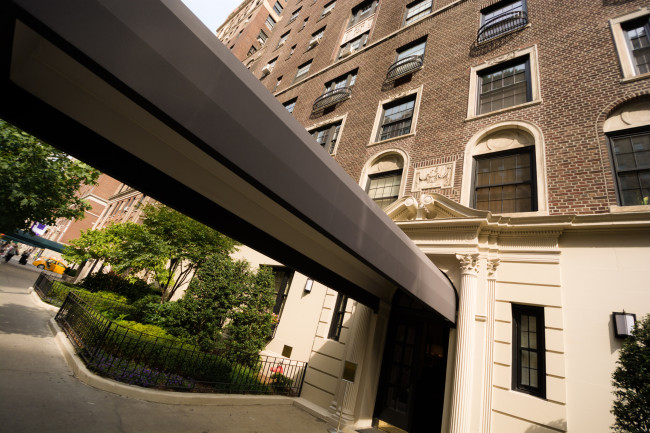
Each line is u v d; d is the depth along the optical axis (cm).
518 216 694
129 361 622
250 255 1330
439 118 999
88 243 1827
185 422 488
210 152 230
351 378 641
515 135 816
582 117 722
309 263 570
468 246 687
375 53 1475
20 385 461
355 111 1339
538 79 851
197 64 226
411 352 730
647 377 362
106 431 394
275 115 277
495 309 624
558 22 908
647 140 639
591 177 649
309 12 2389
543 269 609
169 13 217
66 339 740
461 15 1201
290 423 619
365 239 367
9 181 652
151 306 1061
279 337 1016
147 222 1286
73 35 173
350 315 854
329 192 319
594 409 483
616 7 820
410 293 469
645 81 681
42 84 254
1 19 175
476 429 543
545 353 550
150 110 204
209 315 766
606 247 573
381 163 1085
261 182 254
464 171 837
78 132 288
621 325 501
